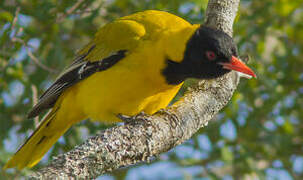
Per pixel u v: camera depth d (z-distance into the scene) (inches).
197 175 511.8
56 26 471.8
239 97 486.3
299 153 545.0
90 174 265.6
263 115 532.7
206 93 364.5
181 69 366.3
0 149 401.4
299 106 544.1
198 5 477.1
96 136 283.6
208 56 363.9
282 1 526.3
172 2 494.3
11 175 377.7
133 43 370.0
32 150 419.8
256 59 513.3
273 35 531.5
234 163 498.9
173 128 325.4
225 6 396.8
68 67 407.8
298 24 553.0
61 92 411.2
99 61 380.2
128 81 364.5
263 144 518.3
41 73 476.7
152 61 362.3
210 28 371.6
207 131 517.0
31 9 467.5
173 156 518.6
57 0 481.4
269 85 501.0
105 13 520.4
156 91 372.2
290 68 547.5
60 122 418.6
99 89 374.9
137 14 401.7
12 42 452.1
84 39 525.3
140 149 296.8
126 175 508.1
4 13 456.8
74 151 266.7
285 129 521.7
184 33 366.6
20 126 485.7
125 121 379.6
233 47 368.5
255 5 534.0
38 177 244.7
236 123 511.5
